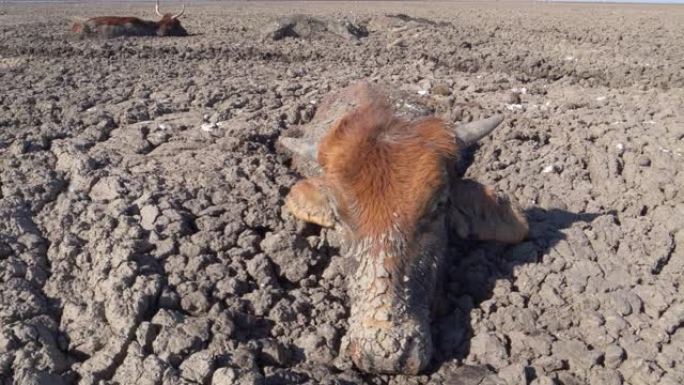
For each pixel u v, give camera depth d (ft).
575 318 3.27
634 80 8.55
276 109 6.07
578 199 4.41
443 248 3.12
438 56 10.12
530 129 5.51
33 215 4.00
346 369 2.95
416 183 2.92
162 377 2.77
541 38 13.76
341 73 8.23
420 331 2.73
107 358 2.90
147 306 3.18
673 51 11.55
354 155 3.00
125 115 5.75
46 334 3.04
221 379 2.73
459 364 3.01
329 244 3.74
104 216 3.88
